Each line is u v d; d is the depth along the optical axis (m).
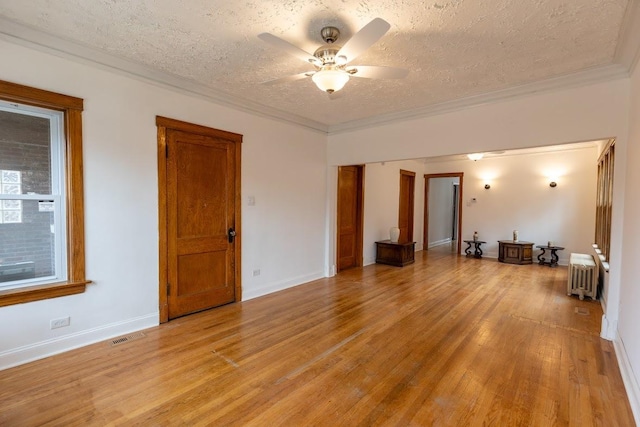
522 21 2.15
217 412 1.94
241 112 3.95
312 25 2.23
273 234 4.45
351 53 2.08
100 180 2.81
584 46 2.49
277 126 4.42
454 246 9.39
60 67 2.55
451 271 5.91
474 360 2.58
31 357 2.49
